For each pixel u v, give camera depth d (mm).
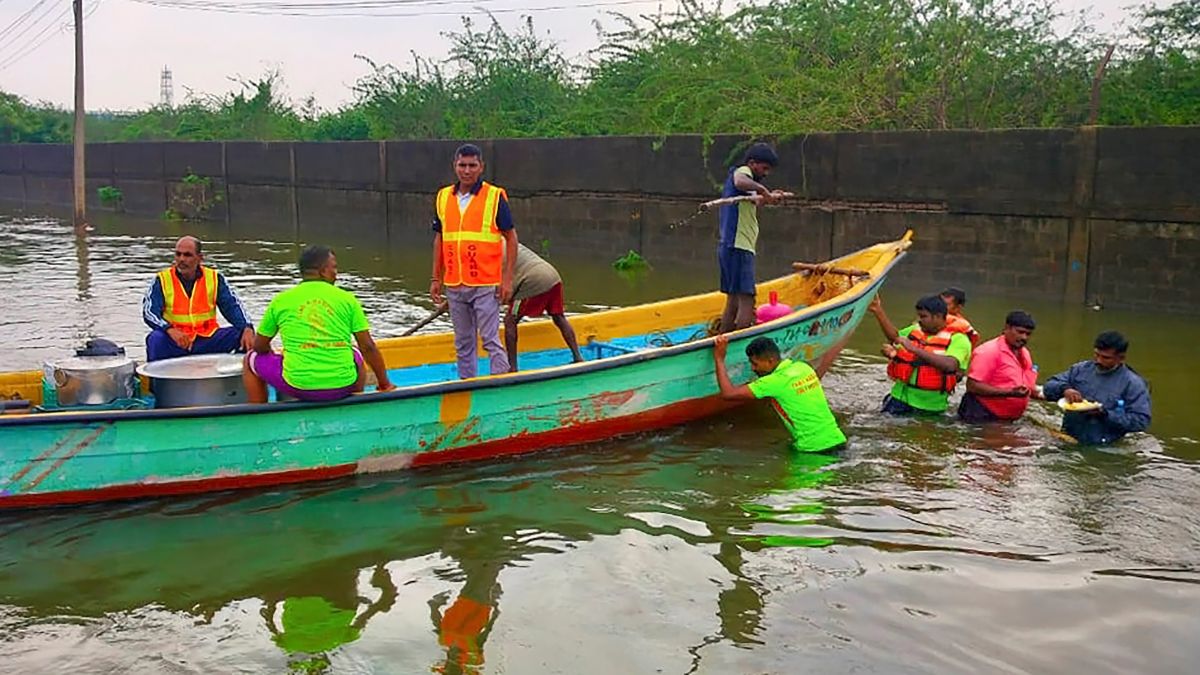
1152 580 4758
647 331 8672
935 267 13531
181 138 38719
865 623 4355
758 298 9172
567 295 13828
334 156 23719
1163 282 11516
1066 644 4184
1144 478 6129
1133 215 11641
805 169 14797
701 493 5926
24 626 4336
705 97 17938
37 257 18156
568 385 6562
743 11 19094
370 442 6062
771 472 6297
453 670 3984
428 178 21281
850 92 16016
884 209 13969
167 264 17172
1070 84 15250
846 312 8117
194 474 5680
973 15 15867
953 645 4172
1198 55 14492
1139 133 11492
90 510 5551
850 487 6012
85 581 4762
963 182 13102
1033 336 10391
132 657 4082
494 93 28609
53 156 34688
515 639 4230
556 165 18625
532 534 5328
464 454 6391
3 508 5395
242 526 5406
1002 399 7266
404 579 4801
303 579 4797
